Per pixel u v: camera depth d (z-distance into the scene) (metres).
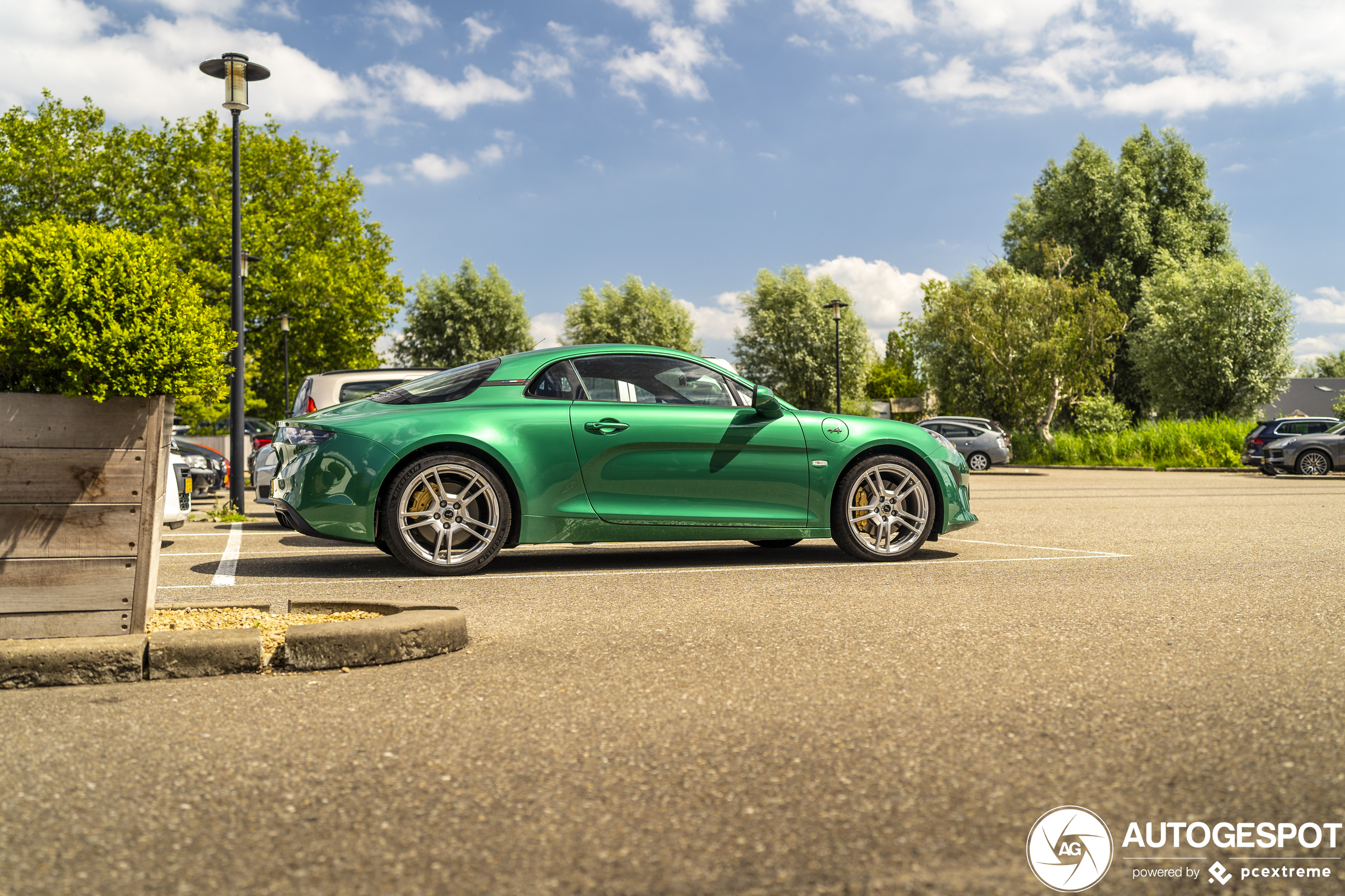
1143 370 36.00
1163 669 3.23
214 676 3.24
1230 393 34.22
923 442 6.40
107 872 1.78
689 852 1.86
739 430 6.02
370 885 1.73
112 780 2.26
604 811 2.06
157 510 3.52
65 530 3.37
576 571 5.86
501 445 5.65
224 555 6.83
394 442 5.53
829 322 48.16
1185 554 6.63
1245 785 2.19
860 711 2.77
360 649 3.36
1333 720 2.64
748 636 3.82
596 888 1.72
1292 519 9.66
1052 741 2.50
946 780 2.23
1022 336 34.66
